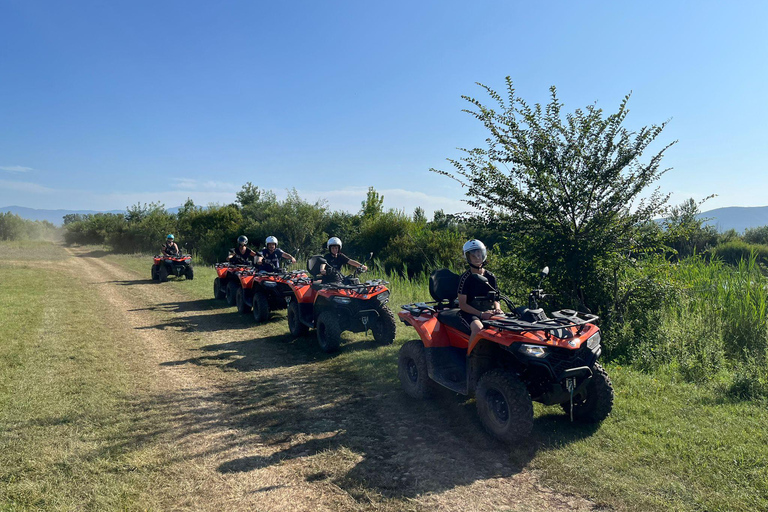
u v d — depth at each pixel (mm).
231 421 4926
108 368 6770
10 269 21031
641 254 7676
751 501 3207
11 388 5855
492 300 4828
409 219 21078
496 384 4191
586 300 7531
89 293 14328
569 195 7219
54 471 3852
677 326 7207
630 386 5488
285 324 10000
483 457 4047
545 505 3312
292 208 24375
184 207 39188
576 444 4145
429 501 3400
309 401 5504
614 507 3250
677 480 3525
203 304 12664
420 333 5223
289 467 3943
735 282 8461
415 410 5137
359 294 7551
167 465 3977
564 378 4055
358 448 4281
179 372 6660
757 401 4906
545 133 7285
